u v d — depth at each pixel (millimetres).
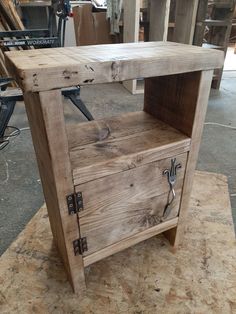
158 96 755
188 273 796
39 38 1803
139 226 742
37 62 445
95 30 2818
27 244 890
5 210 1099
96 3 3105
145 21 2562
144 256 854
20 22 2303
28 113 627
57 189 547
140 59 486
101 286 767
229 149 1547
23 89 419
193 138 674
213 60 567
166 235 907
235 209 1081
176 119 710
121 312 701
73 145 643
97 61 454
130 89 2494
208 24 2197
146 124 756
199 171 1280
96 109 2133
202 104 628
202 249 870
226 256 845
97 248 700
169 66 520
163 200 739
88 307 714
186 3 2225
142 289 757
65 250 666
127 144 647
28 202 1145
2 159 1456
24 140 1657
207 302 719
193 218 988
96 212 633
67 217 596
